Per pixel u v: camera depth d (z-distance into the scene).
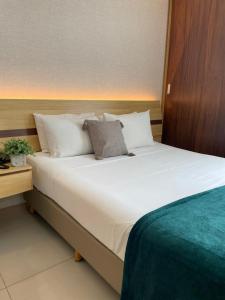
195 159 2.30
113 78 2.92
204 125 3.05
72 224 1.59
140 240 1.10
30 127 2.29
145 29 3.09
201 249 0.95
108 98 2.93
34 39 2.23
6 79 2.15
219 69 2.80
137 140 2.67
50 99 2.39
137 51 3.09
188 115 3.22
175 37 3.25
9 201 2.38
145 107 3.27
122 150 2.33
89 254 1.47
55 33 2.35
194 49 3.04
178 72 3.27
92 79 2.73
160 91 3.52
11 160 1.78
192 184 1.65
